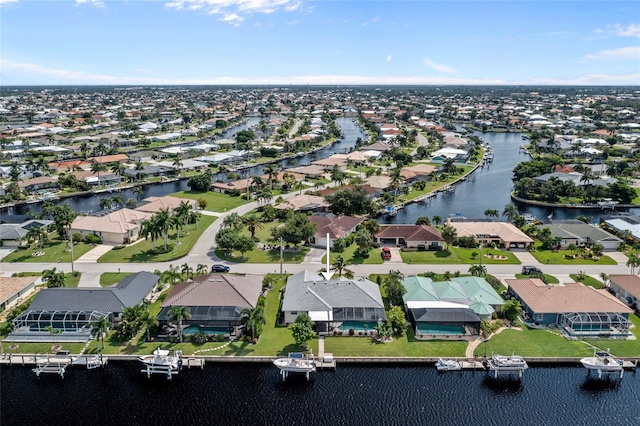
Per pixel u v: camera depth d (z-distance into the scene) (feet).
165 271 414.21
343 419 255.91
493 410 263.29
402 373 290.97
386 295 376.27
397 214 640.17
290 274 414.82
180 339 315.37
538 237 508.94
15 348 307.37
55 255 456.86
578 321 323.16
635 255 437.58
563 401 270.26
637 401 270.87
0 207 655.76
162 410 262.26
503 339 318.04
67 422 253.03
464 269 429.79
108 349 306.35
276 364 284.61
